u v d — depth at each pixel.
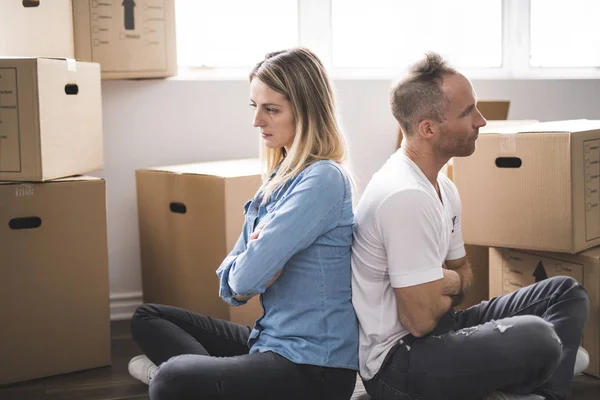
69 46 2.56
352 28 3.33
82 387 2.22
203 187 2.48
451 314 1.79
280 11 3.21
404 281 1.62
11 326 2.22
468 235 2.32
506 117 3.28
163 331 1.93
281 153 1.82
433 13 3.44
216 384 1.56
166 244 2.66
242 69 3.18
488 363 1.61
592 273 2.15
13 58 2.12
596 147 2.19
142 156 2.97
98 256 2.33
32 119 2.15
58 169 2.25
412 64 1.75
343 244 1.70
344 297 1.71
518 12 3.54
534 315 1.82
